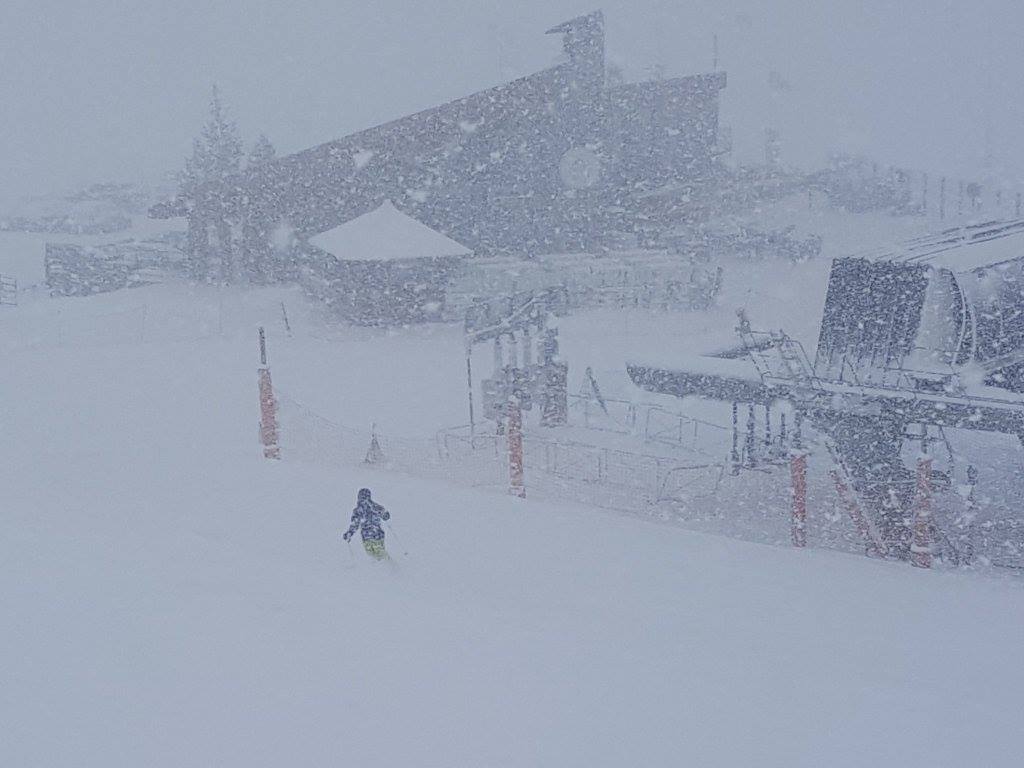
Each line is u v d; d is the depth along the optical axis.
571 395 26.47
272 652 8.74
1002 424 17.20
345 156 48.12
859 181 72.00
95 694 7.74
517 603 11.50
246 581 10.74
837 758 7.28
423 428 25.45
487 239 48.34
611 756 7.09
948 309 19.52
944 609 13.24
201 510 15.31
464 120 47.00
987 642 11.62
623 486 20.73
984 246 20.27
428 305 41.38
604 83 50.66
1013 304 18.84
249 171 50.19
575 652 9.20
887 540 17.89
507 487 20.28
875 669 9.83
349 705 7.72
